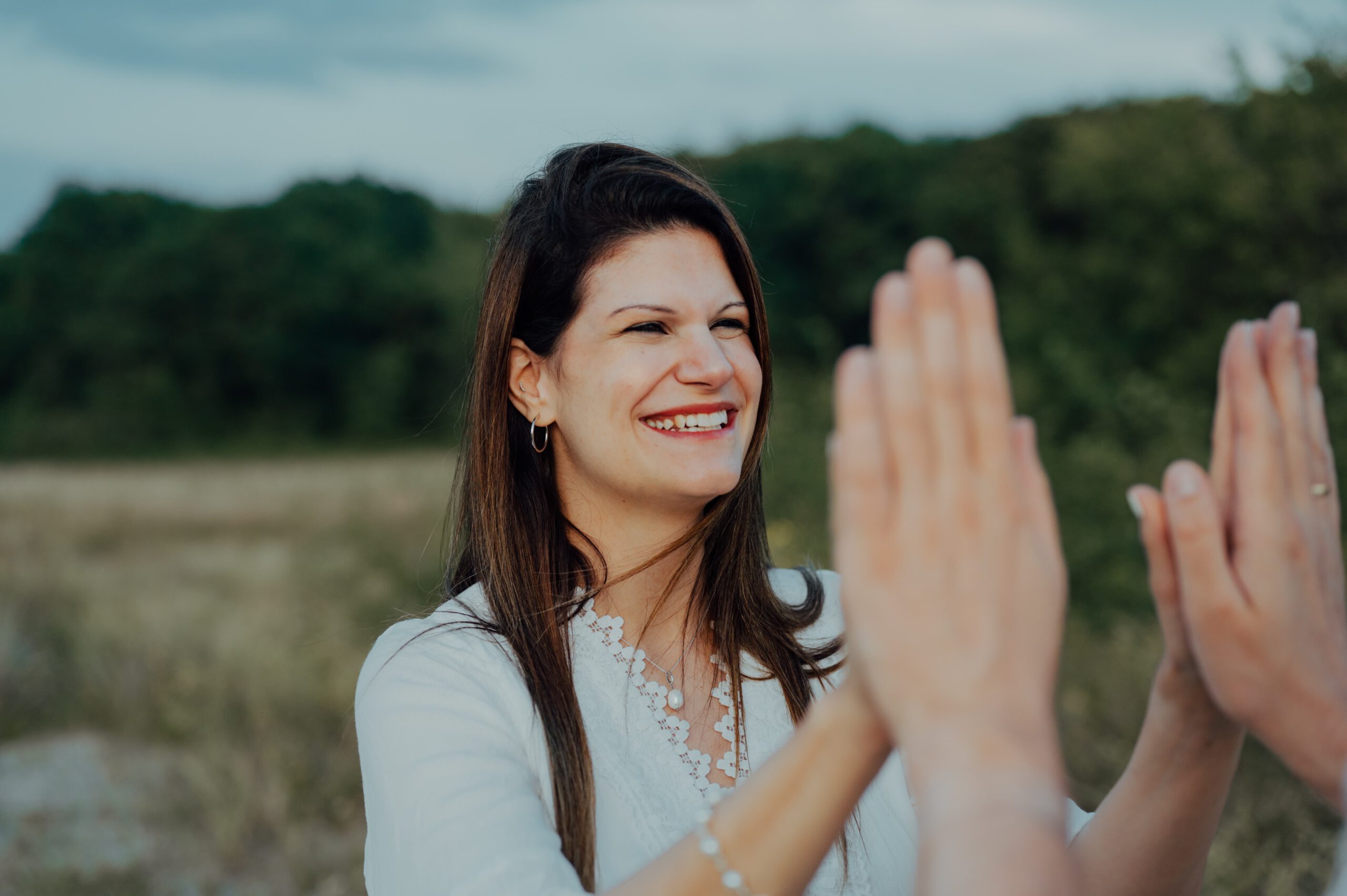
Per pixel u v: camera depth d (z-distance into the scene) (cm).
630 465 145
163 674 685
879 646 54
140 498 1934
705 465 144
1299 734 61
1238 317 865
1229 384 64
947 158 3666
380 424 4278
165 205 4866
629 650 148
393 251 4828
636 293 143
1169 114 1095
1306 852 312
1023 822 50
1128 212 1041
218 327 4422
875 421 55
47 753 608
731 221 152
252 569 1095
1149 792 92
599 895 111
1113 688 443
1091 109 1455
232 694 630
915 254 55
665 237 147
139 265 4431
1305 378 64
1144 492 68
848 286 3566
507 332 152
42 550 1203
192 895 439
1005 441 55
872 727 63
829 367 914
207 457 3912
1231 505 64
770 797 65
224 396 4434
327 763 545
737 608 156
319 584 842
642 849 131
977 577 54
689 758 143
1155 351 956
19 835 500
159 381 4272
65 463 3666
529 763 131
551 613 146
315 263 4500
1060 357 767
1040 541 55
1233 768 89
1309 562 62
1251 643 61
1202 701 86
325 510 1593
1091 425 716
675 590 155
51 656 755
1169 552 68
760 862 65
